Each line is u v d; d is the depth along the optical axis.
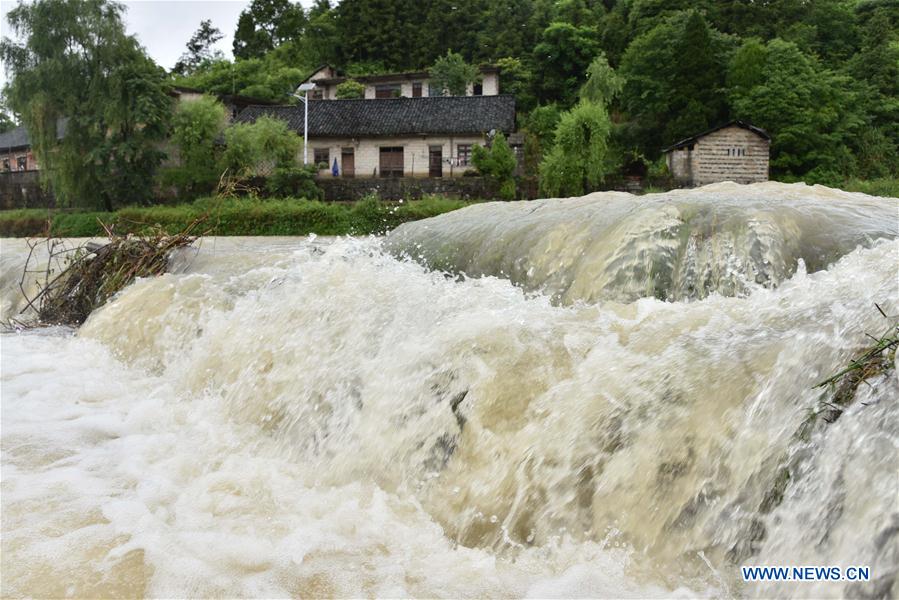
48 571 2.43
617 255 4.48
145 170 28.42
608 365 3.07
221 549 2.59
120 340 5.84
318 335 4.27
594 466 2.68
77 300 7.90
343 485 3.28
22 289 8.11
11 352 6.04
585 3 54.88
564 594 2.29
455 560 2.58
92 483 3.22
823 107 31.41
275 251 8.28
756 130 28.83
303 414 3.82
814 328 2.77
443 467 3.10
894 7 46.25
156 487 3.17
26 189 32.47
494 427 3.03
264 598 2.28
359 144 33.97
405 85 44.28
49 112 27.17
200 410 4.37
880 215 4.54
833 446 2.18
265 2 68.31
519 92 46.44
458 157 33.22
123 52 27.09
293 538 2.69
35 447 3.72
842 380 2.32
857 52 43.56
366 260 5.86
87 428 4.06
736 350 2.85
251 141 29.34
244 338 4.74
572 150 28.39
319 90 46.22
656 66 37.41
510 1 54.97
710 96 35.28
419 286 4.84
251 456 3.64
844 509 2.05
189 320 5.54
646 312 3.61
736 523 2.33
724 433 2.51
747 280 4.16
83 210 28.20
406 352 3.65
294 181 28.59
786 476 2.27
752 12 45.16
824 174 30.17
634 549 2.48
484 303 4.32
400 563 2.54
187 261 7.91
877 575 1.87
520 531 2.71
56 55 26.84
